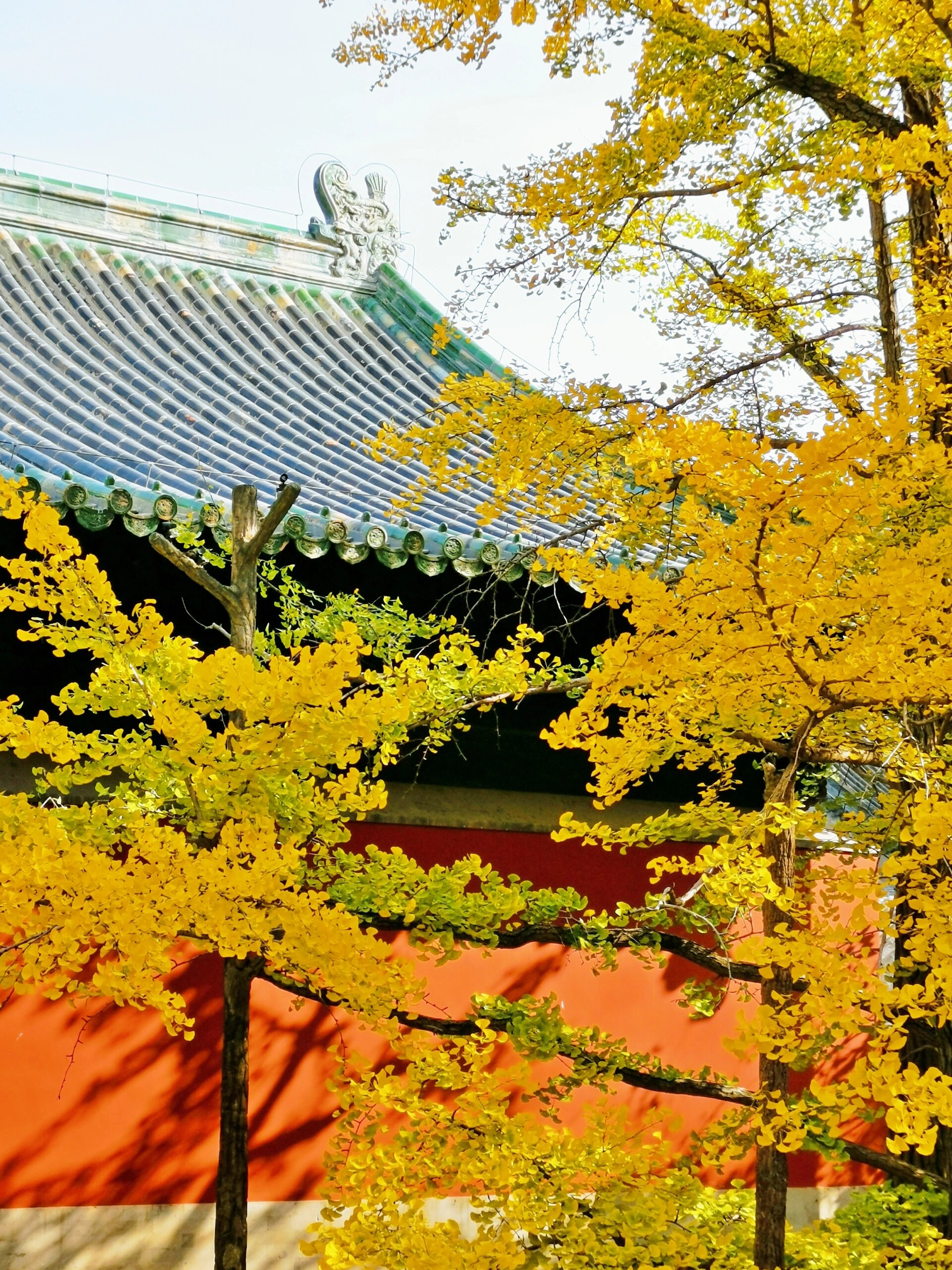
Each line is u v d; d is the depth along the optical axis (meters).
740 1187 4.82
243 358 10.82
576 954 8.08
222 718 4.11
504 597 7.32
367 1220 4.15
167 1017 3.66
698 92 5.12
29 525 3.70
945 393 4.83
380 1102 4.21
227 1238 4.46
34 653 6.24
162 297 11.40
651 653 3.82
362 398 10.83
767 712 4.96
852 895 3.72
